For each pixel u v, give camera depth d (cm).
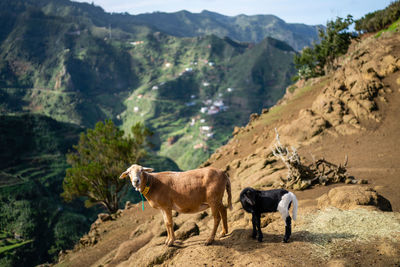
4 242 9075
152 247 748
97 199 2748
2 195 10875
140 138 2812
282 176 1329
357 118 1933
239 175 1738
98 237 1820
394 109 1872
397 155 1434
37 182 12925
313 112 2169
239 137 2995
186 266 588
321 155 1678
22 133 17588
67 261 1622
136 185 629
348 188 814
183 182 664
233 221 976
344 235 604
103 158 2700
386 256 511
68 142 18462
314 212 748
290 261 537
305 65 4822
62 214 11006
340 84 2225
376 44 2408
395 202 960
